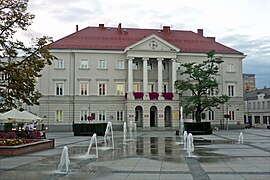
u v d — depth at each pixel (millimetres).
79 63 61219
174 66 61906
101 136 42938
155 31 70812
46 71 60281
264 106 91125
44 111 59656
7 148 19547
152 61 63875
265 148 23953
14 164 16031
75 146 26750
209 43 68688
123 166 15344
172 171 13844
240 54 66562
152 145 27266
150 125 62750
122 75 62344
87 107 60844
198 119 50938
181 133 45312
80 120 60531
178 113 60469
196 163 16203
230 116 65188
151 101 59594
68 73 60906
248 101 100625
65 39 62656
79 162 16812
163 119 59938
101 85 61812
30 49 24547
